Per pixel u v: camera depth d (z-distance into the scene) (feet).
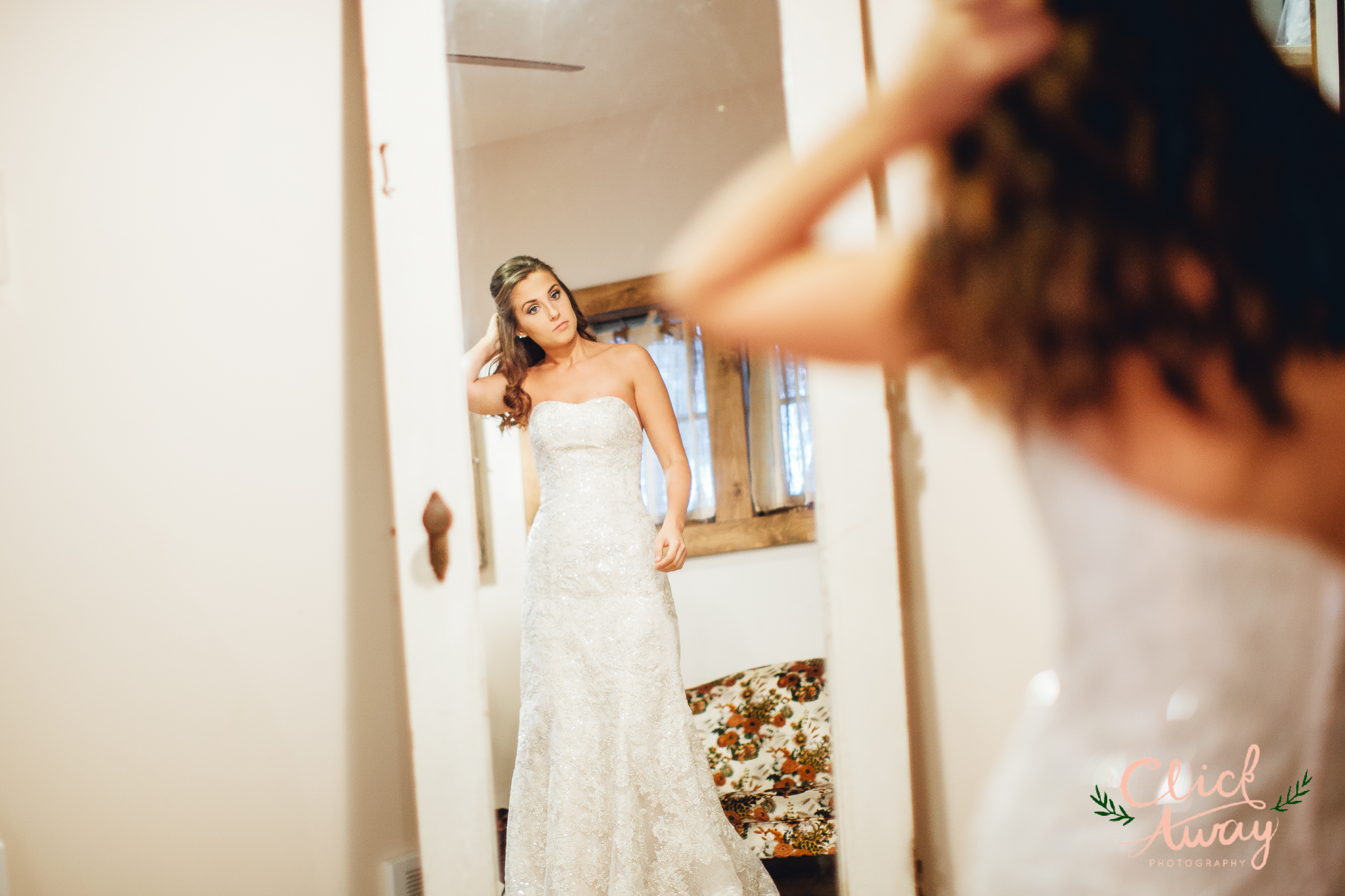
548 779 5.34
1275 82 1.92
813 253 2.16
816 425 4.04
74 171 4.26
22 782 4.18
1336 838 1.91
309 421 4.65
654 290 5.69
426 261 4.37
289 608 4.59
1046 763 2.07
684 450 5.90
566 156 5.32
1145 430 1.95
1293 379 1.85
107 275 4.29
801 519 6.93
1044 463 2.11
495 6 4.65
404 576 4.38
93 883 4.22
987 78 1.95
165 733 4.33
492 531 5.79
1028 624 4.00
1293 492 1.88
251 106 4.54
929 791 4.17
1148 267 1.90
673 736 5.29
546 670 5.38
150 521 4.33
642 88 5.07
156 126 4.38
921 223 2.14
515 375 5.60
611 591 5.35
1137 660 1.99
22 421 4.19
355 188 4.74
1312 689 1.93
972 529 4.06
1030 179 1.97
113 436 4.28
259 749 4.51
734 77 4.90
